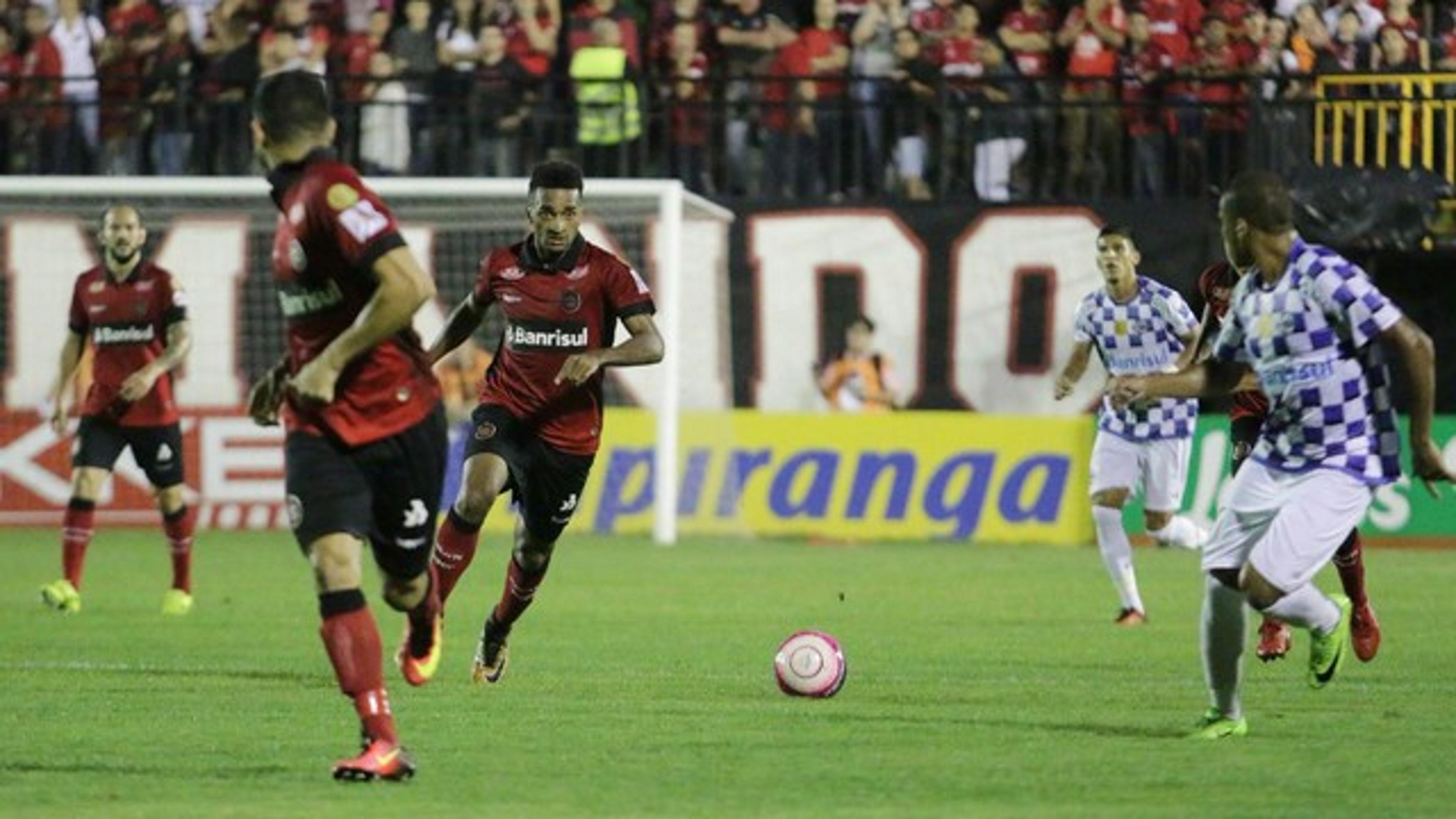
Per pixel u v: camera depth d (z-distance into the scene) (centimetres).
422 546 2348
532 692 3088
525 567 3131
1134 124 6625
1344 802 2189
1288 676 3312
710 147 6769
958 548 6169
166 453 4309
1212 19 6606
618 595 4747
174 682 3212
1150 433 4278
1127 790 2264
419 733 2675
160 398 4288
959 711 2912
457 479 6544
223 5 6838
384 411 2238
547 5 6794
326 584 2231
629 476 6575
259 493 6694
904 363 6706
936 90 6638
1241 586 2550
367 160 6775
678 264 6181
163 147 6819
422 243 6744
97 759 2461
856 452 6500
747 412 6581
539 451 3078
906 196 6731
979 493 6431
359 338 2136
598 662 3500
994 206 6644
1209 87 6625
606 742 2609
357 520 2236
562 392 3070
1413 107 6494
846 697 3062
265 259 6775
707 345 6744
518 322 3075
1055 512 6384
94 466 4316
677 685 3183
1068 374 4412
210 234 6781
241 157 6825
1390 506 6281
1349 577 3284
